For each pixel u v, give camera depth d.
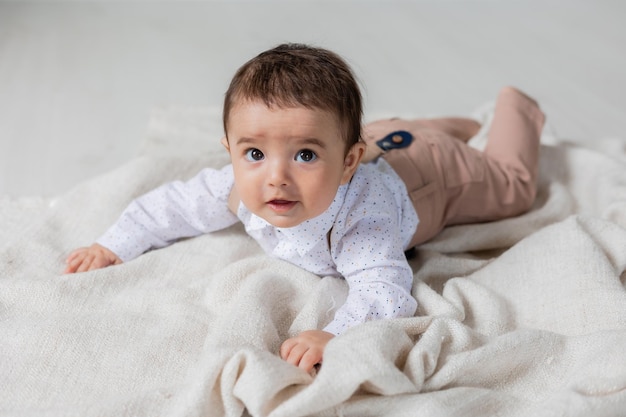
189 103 2.25
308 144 1.06
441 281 1.40
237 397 1.01
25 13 2.80
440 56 2.59
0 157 1.91
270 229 1.28
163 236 1.41
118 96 2.26
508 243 1.54
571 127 2.13
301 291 1.26
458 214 1.54
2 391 1.07
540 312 1.27
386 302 1.18
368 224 1.24
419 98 2.31
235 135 1.09
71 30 2.70
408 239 1.37
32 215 1.58
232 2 3.01
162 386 1.08
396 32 2.78
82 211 1.50
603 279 1.26
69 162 1.91
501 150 1.61
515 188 1.58
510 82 2.42
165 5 2.96
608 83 2.41
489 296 1.26
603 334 1.12
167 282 1.32
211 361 1.02
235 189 1.33
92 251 1.37
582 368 1.08
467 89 2.38
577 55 2.60
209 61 2.53
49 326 1.16
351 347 1.03
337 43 2.67
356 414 1.02
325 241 1.25
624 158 1.84
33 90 2.26
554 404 0.99
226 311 1.19
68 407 1.01
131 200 1.52
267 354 1.03
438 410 1.00
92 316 1.19
